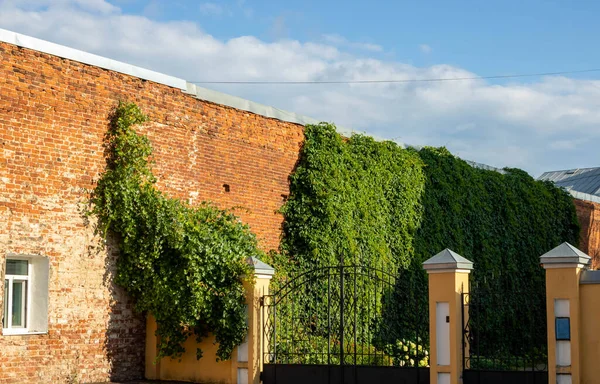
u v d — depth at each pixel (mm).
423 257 23250
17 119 14375
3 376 13836
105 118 15961
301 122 20797
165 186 17062
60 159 15070
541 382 13180
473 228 25406
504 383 13461
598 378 12703
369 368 14570
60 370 14797
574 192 31797
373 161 22078
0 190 14016
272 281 19078
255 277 15445
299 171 20453
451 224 24531
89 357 15336
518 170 28766
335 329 20016
